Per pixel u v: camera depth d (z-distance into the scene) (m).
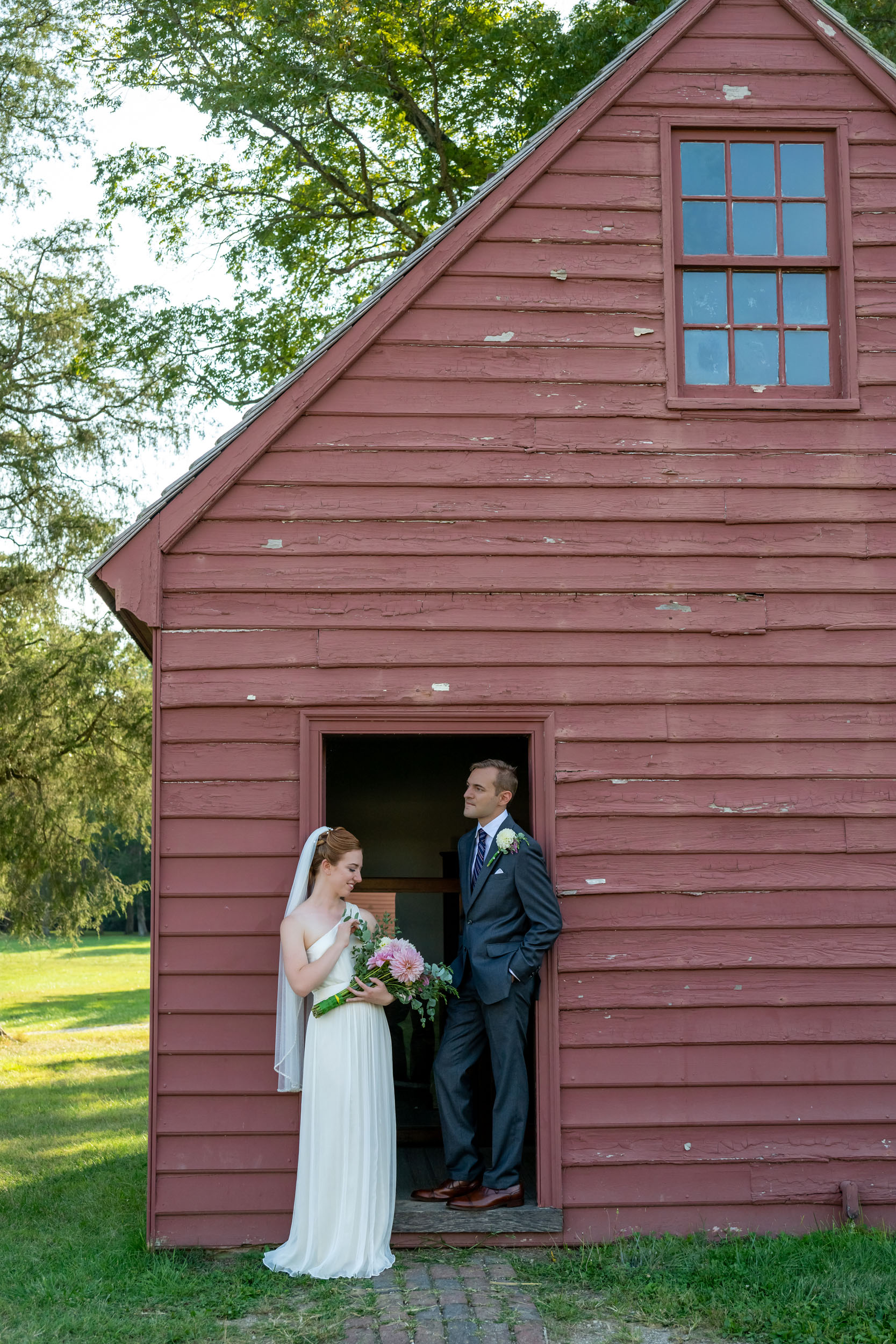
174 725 5.46
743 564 5.74
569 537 5.70
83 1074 12.29
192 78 14.26
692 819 5.58
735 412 5.81
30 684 14.95
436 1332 4.26
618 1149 5.33
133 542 5.52
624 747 5.60
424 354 5.75
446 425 5.71
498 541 5.66
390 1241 5.17
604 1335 4.29
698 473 5.77
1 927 45.81
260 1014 5.30
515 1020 5.28
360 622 5.57
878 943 5.55
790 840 5.59
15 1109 10.08
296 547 5.60
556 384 5.78
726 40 6.04
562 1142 5.32
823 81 6.05
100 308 15.71
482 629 5.61
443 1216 5.19
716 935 5.51
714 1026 5.45
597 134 5.93
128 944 45.78
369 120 15.59
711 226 5.98
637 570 5.70
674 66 6.00
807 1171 5.38
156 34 14.62
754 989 5.48
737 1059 5.43
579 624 5.64
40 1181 7.13
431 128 15.24
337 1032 5.01
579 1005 5.41
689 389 5.91
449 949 7.83
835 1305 4.45
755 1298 4.54
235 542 5.58
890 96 6.04
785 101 6.02
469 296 5.79
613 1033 5.40
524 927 5.41
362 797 8.32
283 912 5.37
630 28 13.04
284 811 5.43
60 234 16.45
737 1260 4.90
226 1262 5.06
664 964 5.46
